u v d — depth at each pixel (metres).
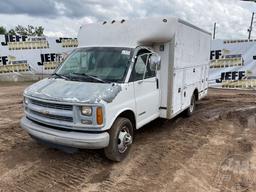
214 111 8.74
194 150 5.38
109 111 4.16
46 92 4.37
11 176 4.19
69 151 4.45
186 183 4.07
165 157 5.01
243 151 5.35
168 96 5.93
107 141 4.20
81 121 4.07
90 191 3.82
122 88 4.49
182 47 6.29
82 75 4.83
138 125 5.18
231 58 14.19
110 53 5.16
